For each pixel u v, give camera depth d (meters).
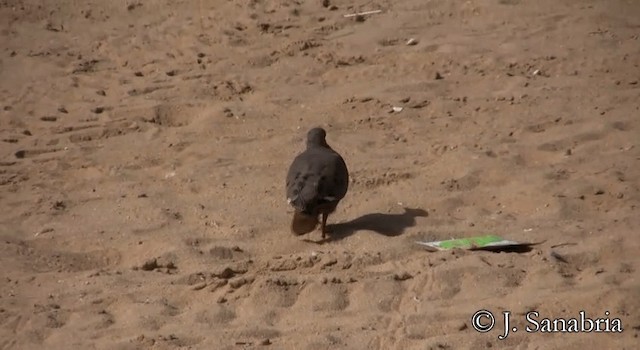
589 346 9.62
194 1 22.34
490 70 18.41
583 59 18.80
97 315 10.48
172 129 16.30
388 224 12.59
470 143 15.27
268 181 14.13
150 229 12.67
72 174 14.70
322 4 22.16
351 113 16.75
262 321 10.34
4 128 16.34
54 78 18.42
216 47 19.89
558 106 16.70
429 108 16.84
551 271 11.05
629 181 13.66
